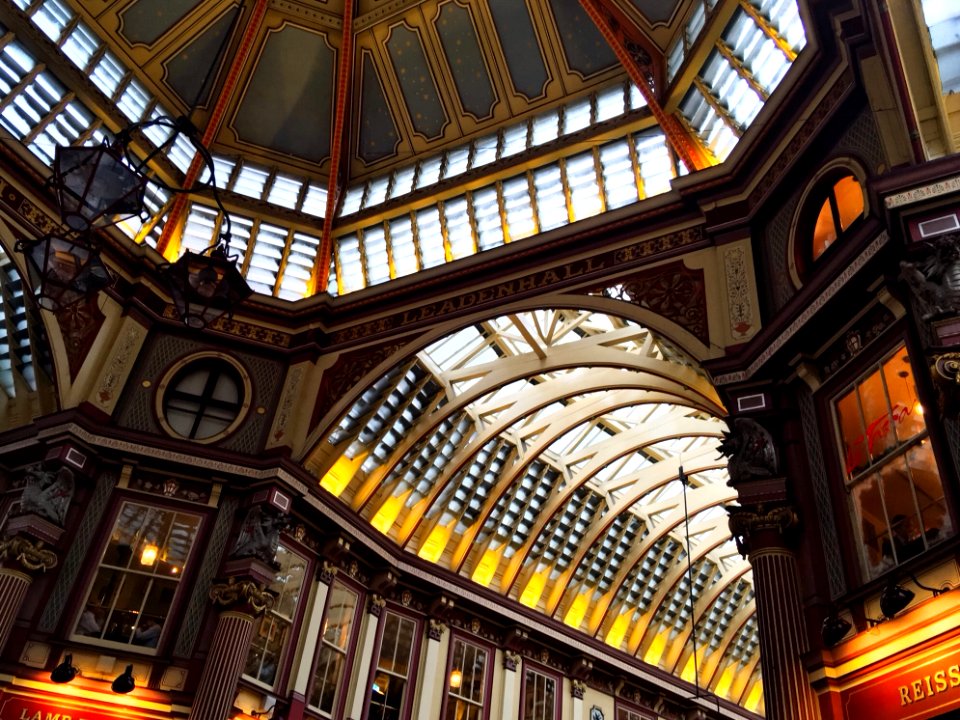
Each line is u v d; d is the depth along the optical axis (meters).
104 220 9.27
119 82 17.11
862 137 11.06
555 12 17.11
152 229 17.97
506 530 21.67
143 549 15.23
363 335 17.48
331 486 17.77
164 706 13.89
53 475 14.94
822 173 11.70
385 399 17.66
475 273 16.69
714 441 22.27
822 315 10.64
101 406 15.95
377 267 18.97
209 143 18.47
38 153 16.02
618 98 16.77
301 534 16.64
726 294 12.86
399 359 16.69
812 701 9.34
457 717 18.77
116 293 16.83
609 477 22.89
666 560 24.75
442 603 19.14
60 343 15.82
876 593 9.13
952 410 8.07
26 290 15.87
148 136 17.73
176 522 15.62
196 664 14.32
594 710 21.98
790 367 11.24
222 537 15.52
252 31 17.97
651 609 24.52
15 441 15.88
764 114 12.64
